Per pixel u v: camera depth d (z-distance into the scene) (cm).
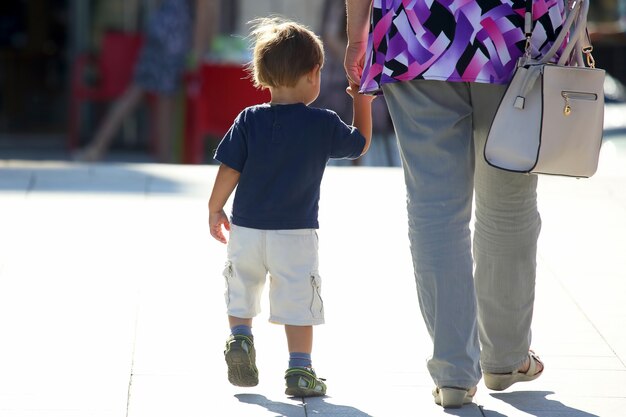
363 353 1295
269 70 1140
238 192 1148
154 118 3366
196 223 1911
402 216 1998
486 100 1050
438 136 1046
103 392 1145
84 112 3622
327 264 1683
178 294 1511
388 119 2742
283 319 1143
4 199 2059
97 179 2266
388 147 2756
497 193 1102
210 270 1633
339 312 1454
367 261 1705
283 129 1130
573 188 2253
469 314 1061
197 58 3039
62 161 3416
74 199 2070
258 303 1169
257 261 1144
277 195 1130
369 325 1402
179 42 3031
